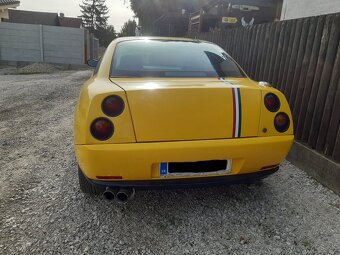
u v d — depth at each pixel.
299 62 3.59
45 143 4.32
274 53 4.22
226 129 2.20
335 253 2.12
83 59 17.78
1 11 26.36
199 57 2.90
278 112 2.34
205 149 2.14
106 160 2.07
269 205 2.71
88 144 2.07
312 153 3.24
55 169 3.41
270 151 2.30
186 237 2.27
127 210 2.61
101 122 2.06
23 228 2.33
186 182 2.24
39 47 17.28
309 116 3.39
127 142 2.07
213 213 2.58
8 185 3.01
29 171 3.35
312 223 2.45
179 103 2.12
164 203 2.73
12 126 5.20
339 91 2.91
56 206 2.64
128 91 2.10
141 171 2.13
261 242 2.22
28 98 7.82
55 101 7.54
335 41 2.99
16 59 17.34
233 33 5.72
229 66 2.90
